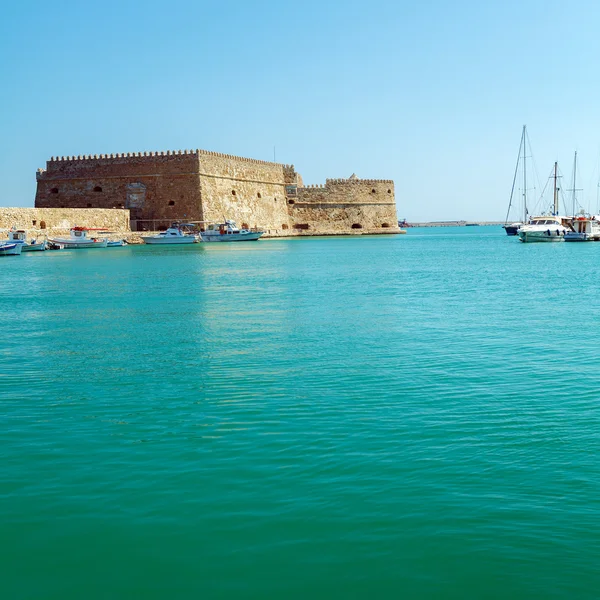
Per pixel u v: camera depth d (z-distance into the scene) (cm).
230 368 1891
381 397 1578
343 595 829
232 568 886
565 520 978
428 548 914
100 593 847
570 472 1141
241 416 1452
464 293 3725
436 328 2500
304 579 859
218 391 1655
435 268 5656
